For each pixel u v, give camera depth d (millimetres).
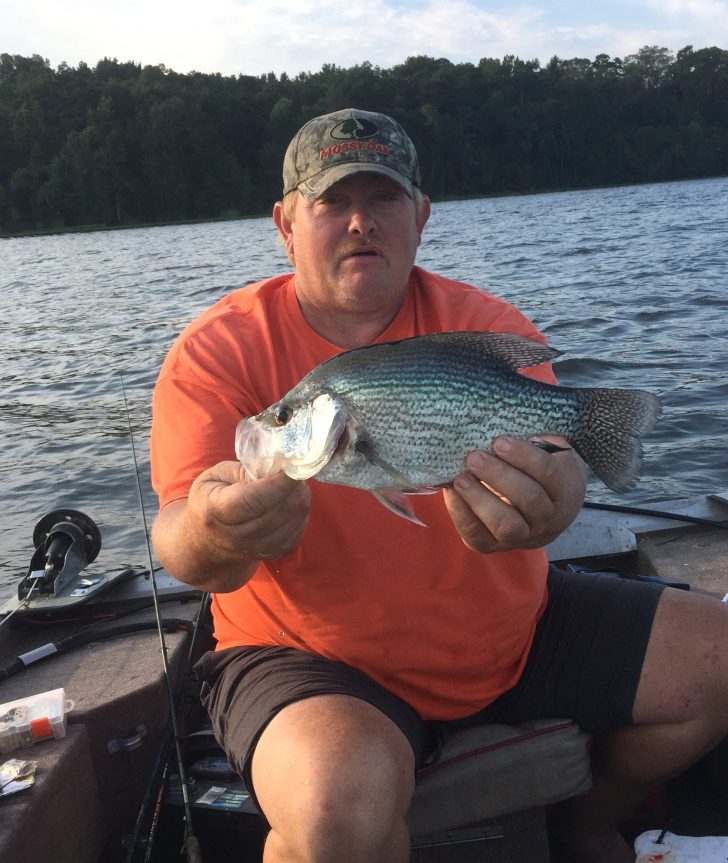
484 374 849
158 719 1130
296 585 962
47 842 921
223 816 1000
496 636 985
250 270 10148
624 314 5074
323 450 772
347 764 790
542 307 5562
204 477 835
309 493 801
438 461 834
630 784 1033
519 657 1021
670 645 994
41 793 920
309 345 1045
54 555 1447
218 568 869
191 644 1233
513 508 813
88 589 1407
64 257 15844
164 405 1009
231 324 1057
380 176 985
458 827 963
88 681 1149
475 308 1095
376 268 1007
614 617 1026
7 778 938
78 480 3014
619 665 995
